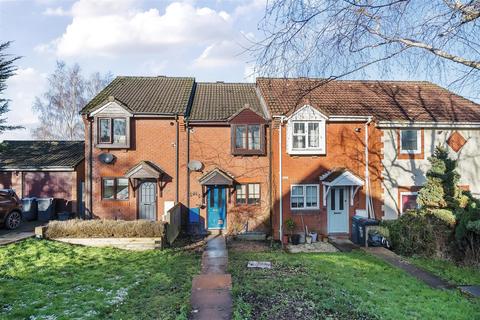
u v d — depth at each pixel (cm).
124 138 1814
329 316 654
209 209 1839
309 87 794
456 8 656
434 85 2203
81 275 974
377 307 710
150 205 1833
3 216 1527
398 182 1781
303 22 643
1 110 2322
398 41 707
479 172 1808
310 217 1748
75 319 670
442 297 798
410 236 1304
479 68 723
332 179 1688
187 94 2055
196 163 1827
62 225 1361
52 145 2420
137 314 691
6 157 2208
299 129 1772
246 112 1811
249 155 1839
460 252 1186
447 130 1806
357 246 1555
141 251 1323
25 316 685
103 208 1809
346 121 1780
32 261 1090
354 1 635
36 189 2108
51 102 4191
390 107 1884
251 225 1822
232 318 626
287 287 816
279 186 1752
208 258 1202
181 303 724
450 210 1327
